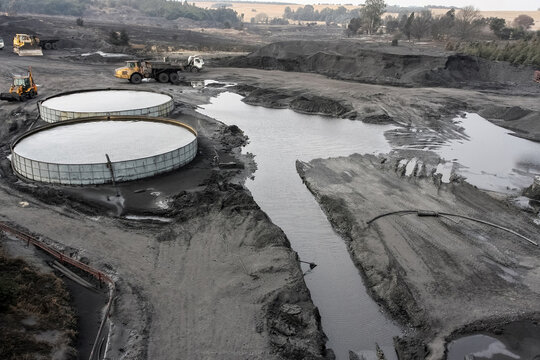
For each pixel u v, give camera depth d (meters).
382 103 42.47
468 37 105.44
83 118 28.64
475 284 15.76
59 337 11.92
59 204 20.00
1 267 14.34
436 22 111.44
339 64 58.38
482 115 40.56
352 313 14.70
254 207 20.22
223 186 22.14
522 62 58.91
